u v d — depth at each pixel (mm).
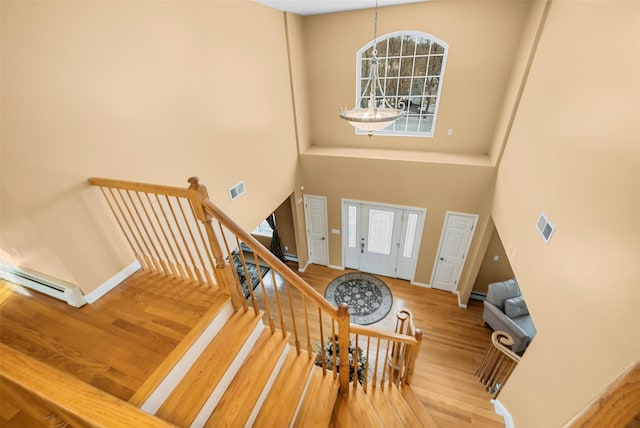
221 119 3367
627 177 1761
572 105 2477
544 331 2596
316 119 5660
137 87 2352
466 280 5297
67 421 880
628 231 1710
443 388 3789
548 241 2654
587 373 1942
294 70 4789
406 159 4957
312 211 6102
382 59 4801
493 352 3609
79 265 2119
